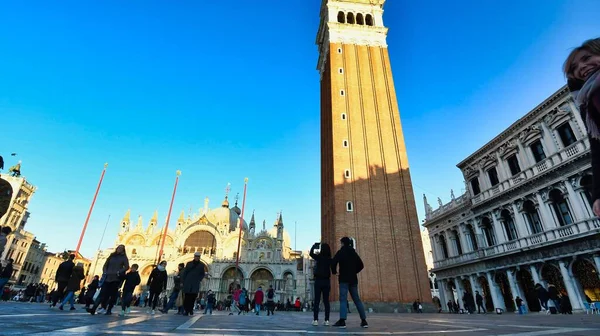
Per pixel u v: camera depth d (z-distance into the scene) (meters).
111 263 12.85
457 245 50.34
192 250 83.94
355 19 63.06
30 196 84.69
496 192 41.84
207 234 86.56
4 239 14.50
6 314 8.01
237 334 6.15
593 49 2.77
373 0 65.56
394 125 53.03
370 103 54.47
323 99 65.44
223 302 66.88
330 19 62.19
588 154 30.17
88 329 5.73
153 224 91.38
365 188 47.44
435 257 55.38
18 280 85.56
